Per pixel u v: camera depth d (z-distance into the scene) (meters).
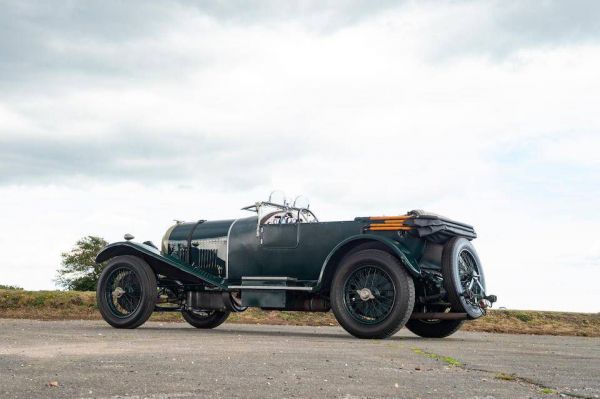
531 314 11.04
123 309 8.75
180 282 9.16
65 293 12.90
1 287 14.19
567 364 4.43
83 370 3.46
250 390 2.86
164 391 2.79
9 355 4.28
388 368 3.88
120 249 8.91
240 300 9.02
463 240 7.82
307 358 4.43
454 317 7.64
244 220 9.03
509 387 3.11
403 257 7.23
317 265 8.23
